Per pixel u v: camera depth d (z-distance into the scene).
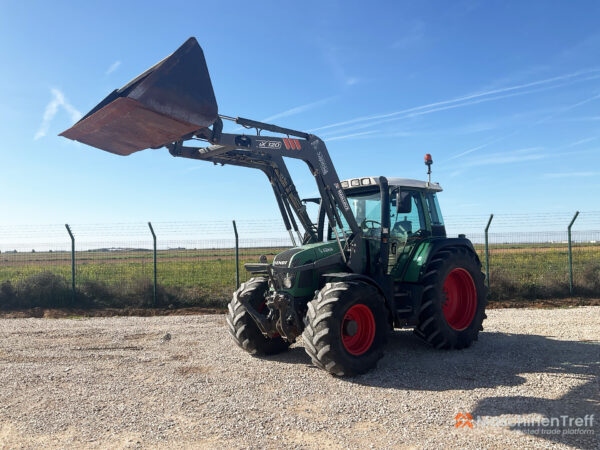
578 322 8.77
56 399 4.66
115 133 5.01
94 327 8.93
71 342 7.52
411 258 6.80
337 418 4.04
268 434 3.73
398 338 7.59
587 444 3.42
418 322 6.55
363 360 5.41
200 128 4.87
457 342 6.64
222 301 11.83
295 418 4.05
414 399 4.52
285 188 6.60
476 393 4.65
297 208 6.71
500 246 13.88
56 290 12.05
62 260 13.63
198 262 18.72
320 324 5.25
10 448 3.54
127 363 6.11
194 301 11.94
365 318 5.70
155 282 11.89
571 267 12.35
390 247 6.77
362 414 4.12
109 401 4.59
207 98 4.87
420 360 6.09
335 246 6.29
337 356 5.19
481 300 7.13
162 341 7.55
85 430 3.86
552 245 13.16
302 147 5.98
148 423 4.00
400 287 6.69
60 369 5.81
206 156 5.78
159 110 4.57
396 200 6.79
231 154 6.02
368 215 6.92
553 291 12.36
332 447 3.46
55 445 3.58
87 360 6.30
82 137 5.14
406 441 3.54
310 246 6.23
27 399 4.67
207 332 8.30
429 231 7.30
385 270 6.39
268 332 5.97
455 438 3.57
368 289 5.61
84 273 14.56
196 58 4.86
